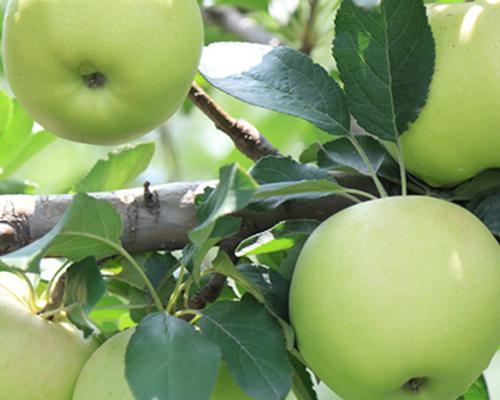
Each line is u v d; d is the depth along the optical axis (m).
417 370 1.09
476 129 1.13
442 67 1.13
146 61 1.12
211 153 1.88
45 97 1.14
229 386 1.12
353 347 1.08
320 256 1.10
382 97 1.14
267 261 1.18
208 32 1.56
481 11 1.14
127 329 1.12
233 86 1.17
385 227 1.09
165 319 1.09
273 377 1.09
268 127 1.58
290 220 1.14
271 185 1.11
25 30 1.12
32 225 1.15
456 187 1.16
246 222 1.17
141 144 1.23
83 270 1.10
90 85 1.14
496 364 1.78
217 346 1.08
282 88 1.17
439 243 1.09
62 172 1.81
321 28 1.56
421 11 1.13
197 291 1.16
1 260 1.05
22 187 1.30
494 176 1.15
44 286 1.21
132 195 1.17
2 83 1.49
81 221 1.09
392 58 1.14
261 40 1.55
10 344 1.11
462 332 1.08
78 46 1.12
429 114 1.14
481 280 1.08
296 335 1.11
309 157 1.22
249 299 1.11
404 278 1.08
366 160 1.15
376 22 1.14
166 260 1.17
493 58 1.12
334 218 1.11
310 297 1.09
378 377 1.09
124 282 1.20
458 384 1.10
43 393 1.11
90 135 1.16
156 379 1.06
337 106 1.16
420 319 1.08
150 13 1.12
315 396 1.15
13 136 1.29
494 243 1.10
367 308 1.08
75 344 1.12
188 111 1.58
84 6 1.12
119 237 1.13
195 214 1.16
